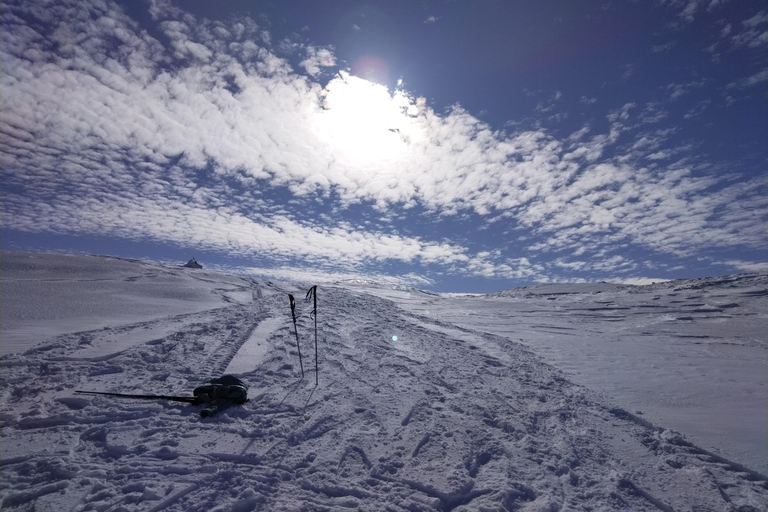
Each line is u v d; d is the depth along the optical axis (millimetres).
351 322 14133
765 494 4086
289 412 5875
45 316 12445
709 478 4359
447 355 10211
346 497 3898
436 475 4328
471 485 4184
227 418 5445
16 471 3973
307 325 12875
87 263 25125
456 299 28375
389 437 5238
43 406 5461
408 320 15664
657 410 6562
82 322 11898
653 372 9219
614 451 5086
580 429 5734
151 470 4113
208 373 7473
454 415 6137
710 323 17531
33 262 22812
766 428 5723
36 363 7246
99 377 6816
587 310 21672
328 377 7738
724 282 26406
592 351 11711
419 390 7285
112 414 5348
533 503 3953
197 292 20234
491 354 10594
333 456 4645
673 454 4961
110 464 4191
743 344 13344
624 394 7492
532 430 5684
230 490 3857
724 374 9039
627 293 27109
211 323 11984
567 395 7250
